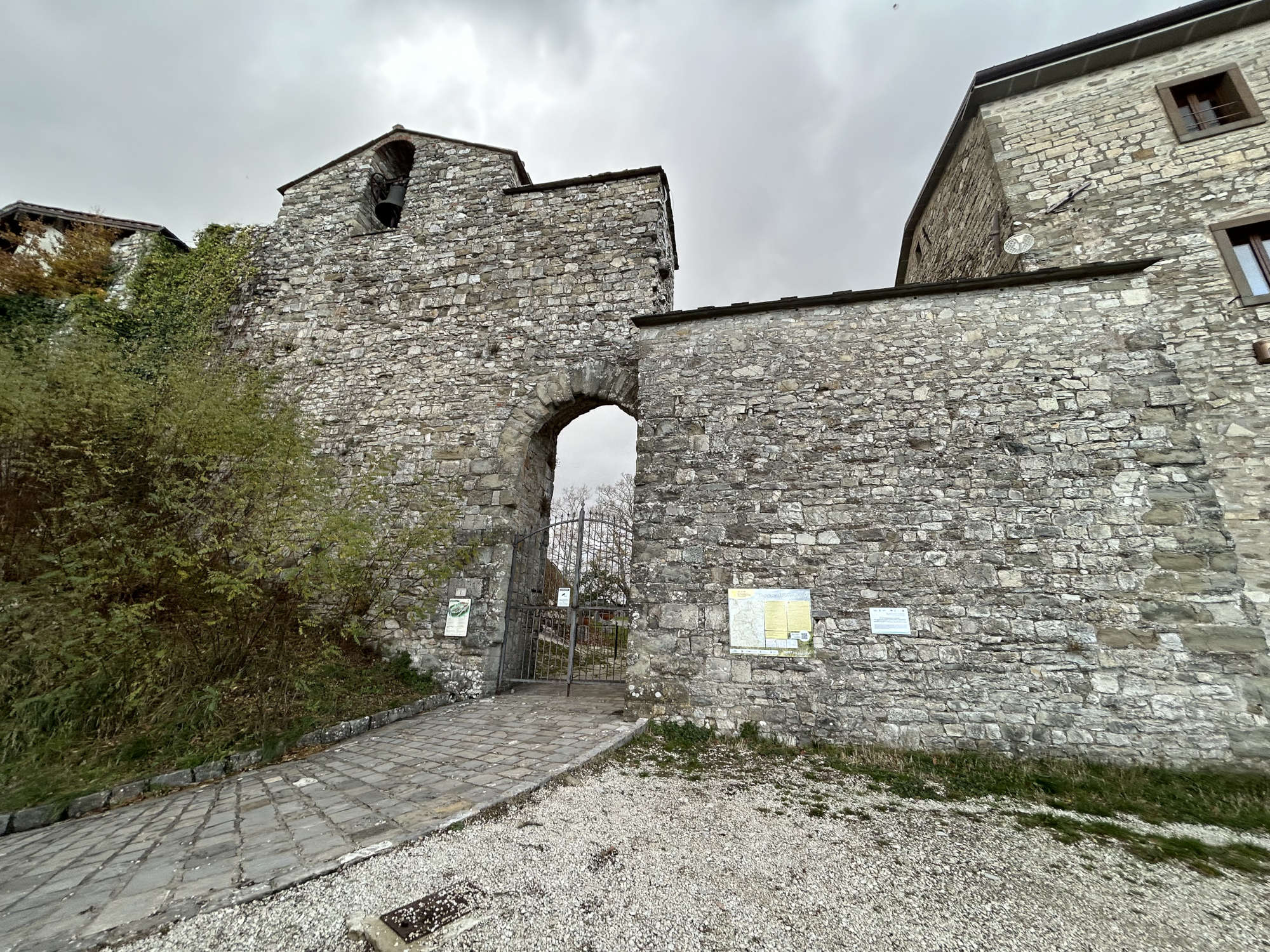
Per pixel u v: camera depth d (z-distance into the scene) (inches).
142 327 418.9
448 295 392.8
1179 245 281.0
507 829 132.3
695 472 257.3
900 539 229.6
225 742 195.9
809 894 106.4
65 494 209.6
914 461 238.2
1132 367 232.7
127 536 208.8
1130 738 194.7
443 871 110.6
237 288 435.2
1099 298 244.4
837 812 150.7
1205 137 292.8
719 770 184.4
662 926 94.2
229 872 112.7
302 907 98.0
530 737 212.8
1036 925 98.7
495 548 322.7
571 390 344.8
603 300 364.5
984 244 349.7
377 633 313.0
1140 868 121.6
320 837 128.4
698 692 229.3
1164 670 199.3
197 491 223.9
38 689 190.1
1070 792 169.2
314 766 187.0
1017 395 237.9
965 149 375.9
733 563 241.6
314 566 227.3
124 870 117.3
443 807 144.4
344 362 390.6
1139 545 212.1
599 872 112.3
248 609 226.2
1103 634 205.8
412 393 370.6
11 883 115.1
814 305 269.3
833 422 251.0
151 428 230.1
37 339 278.8
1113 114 315.0
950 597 219.3
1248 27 299.6
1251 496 239.5
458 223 413.7
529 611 342.6
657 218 379.6
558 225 393.4
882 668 217.2
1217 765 187.3
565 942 88.7
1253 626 197.9
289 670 231.6
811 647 224.7
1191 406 257.6
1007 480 228.2
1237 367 255.6
